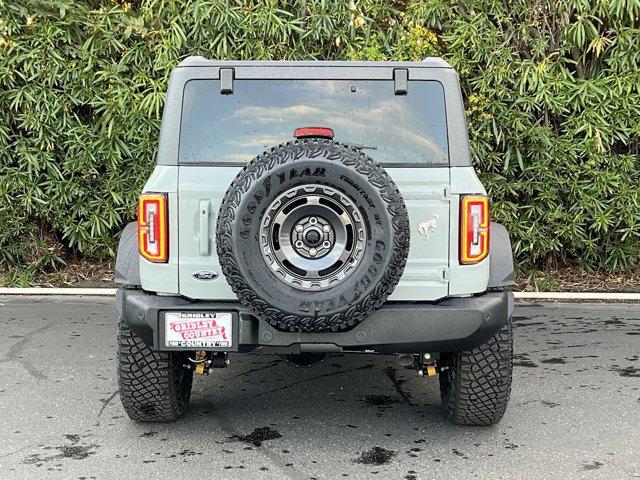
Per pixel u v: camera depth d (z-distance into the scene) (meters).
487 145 7.34
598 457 3.54
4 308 6.77
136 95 7.30
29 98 7.22
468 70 7.29
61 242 8.03
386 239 3.16
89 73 7.35
